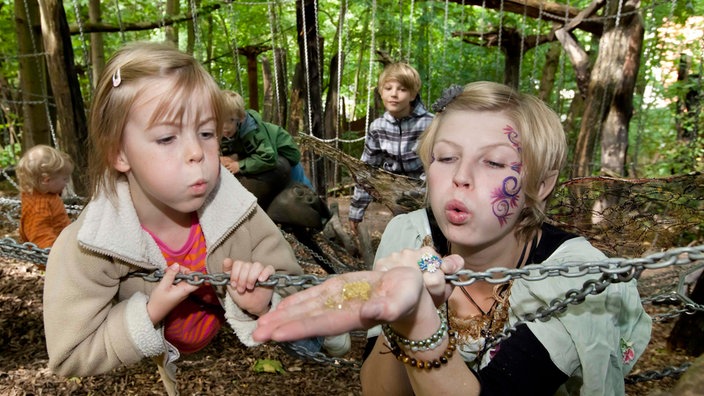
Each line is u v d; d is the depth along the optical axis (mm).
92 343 1454
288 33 13750
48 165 3787
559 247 1546
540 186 1543
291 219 4203
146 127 1342
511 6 8000
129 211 1501
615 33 7316
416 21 11047
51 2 5367
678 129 9477
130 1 12484
